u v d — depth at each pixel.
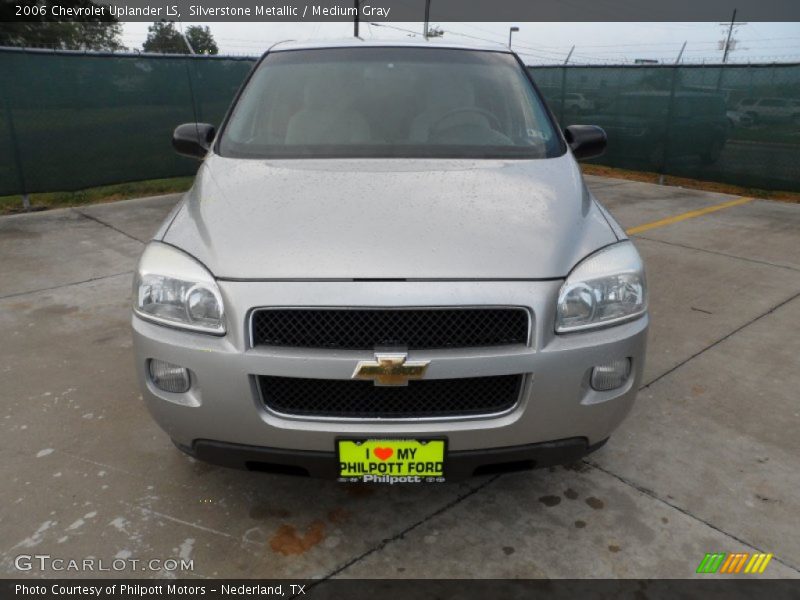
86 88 7.71
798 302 4.47
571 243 2.04
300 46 3.32
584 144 3.21
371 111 2.88
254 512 2.31
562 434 1.95
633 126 10.02
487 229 2.03
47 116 7.41
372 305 1.78
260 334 1.85
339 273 1.83
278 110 2.92
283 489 2.43
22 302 4.36
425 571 2.04
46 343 3.69
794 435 2.83
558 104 11.16
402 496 2.41
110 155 8.11
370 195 2.23
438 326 1.82
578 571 2.05
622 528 2.24
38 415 2.91
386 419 1.87
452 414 1.88
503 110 2.94
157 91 8.41
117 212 7.23
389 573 2.04
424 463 1.91
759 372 3.42
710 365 3.49
